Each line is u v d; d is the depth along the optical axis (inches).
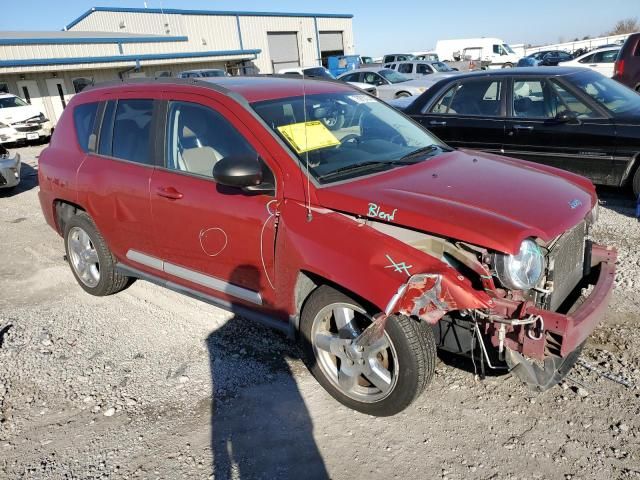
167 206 147.5
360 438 116.2
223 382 138.3
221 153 137.6
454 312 112.1
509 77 279.9
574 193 125.0
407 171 133.2
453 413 121.4
